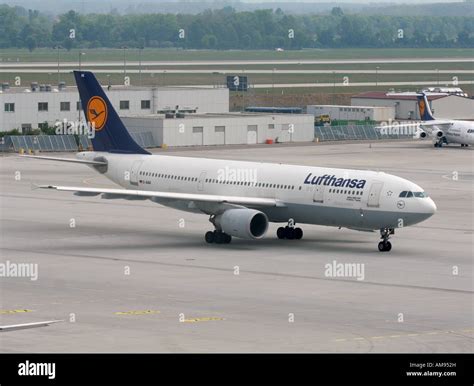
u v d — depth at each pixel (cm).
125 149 18888
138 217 19425
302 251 15600
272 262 14625
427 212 15125
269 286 12912
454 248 16050
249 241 16588
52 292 12475
